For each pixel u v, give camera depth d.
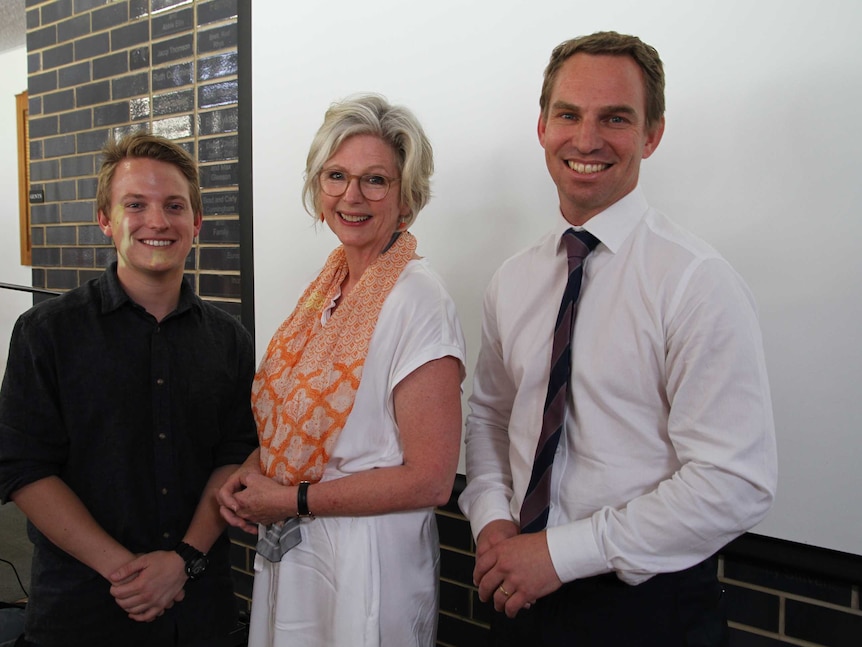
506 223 1.60
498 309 1.17
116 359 1.22
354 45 1.83
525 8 1.54
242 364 1.40
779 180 1.28
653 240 0.97
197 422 1.30
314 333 1.21
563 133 0.99
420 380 1.06
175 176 1.25
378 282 1.12
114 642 1.22
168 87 2.34
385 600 1.08
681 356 0.90
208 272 2.29
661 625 0.93
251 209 2.12
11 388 1.16
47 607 1.19
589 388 0.99
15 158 4.25
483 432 1.24
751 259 1.32
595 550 0.91
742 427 0.85
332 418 1.10
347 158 1.10
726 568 1.43
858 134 1.20
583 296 1.02
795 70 1.25
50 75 2.75
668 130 1.38
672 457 0.94
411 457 1.05
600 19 1.44
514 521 1.08
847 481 1.26
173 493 1.26
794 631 1.36
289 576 1.13
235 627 1.40
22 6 3.54
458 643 1.81
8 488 1.14
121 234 1.22
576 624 0.99
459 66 1.65
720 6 1.31
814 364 1.28
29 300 4.25
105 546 1.16
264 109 2.05
